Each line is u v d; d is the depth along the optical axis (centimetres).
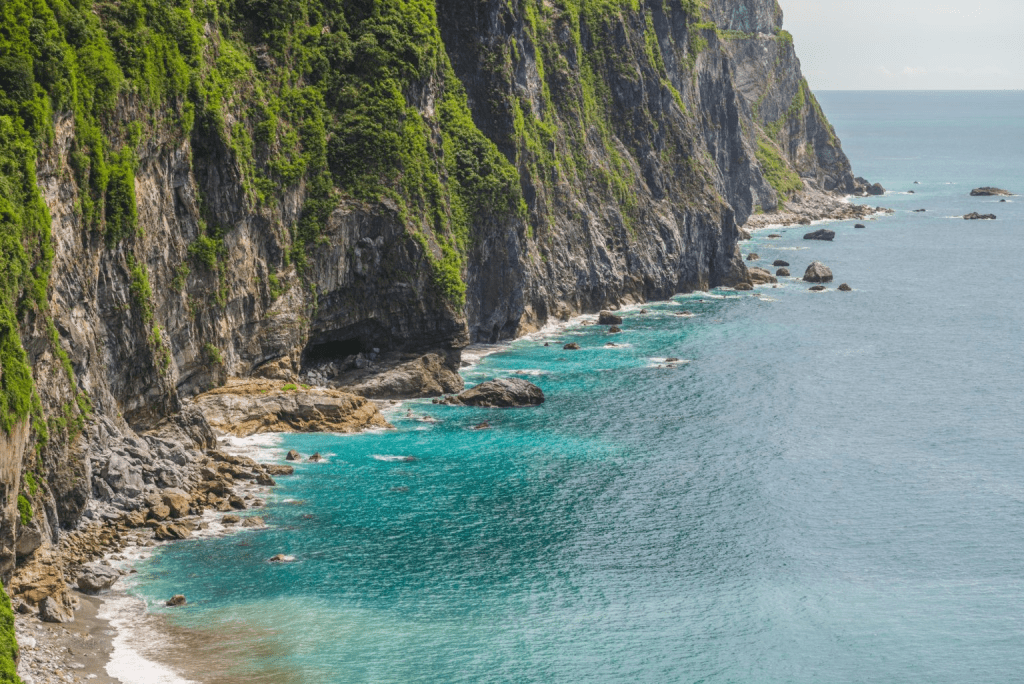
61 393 8444
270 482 10169
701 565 9144
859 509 10369
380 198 13300
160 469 9506
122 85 9806
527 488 10488
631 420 12688
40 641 7106
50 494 8081
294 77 13250
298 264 12656
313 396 11888
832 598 8700
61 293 8731
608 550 9325
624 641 7938
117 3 10500
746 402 13538
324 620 7925
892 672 7725
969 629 8312
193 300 11219
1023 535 9900
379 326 13562
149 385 10181
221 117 11462
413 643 7725
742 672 7638
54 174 8631
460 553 9094
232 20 12900
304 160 12862
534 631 7994
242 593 8188
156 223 10506
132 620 7675
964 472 11381
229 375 11888
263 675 7175
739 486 10794
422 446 11500
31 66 8450
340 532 9300
